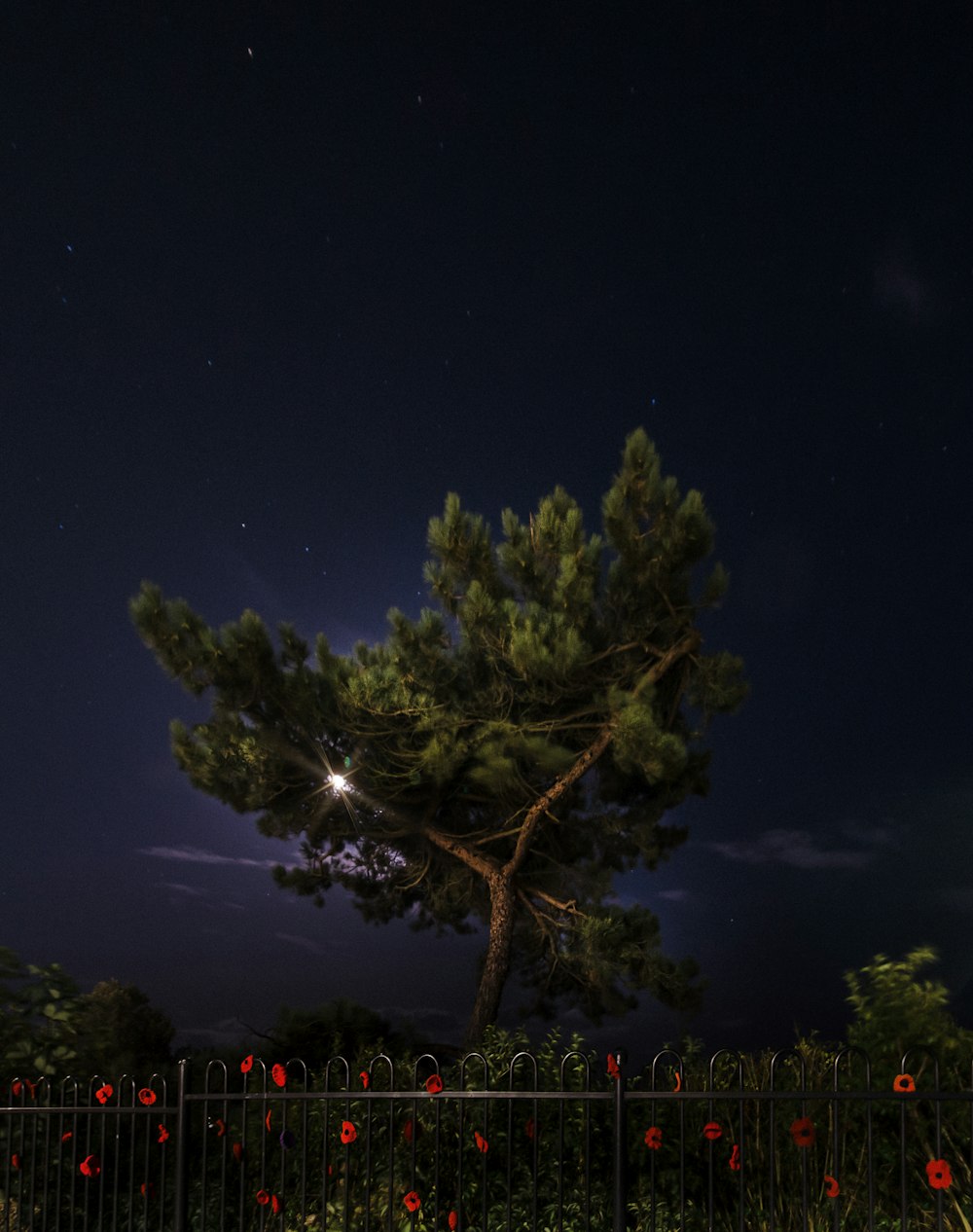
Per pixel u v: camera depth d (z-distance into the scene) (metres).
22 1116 6.96
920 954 6.98
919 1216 6.12
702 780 13.77
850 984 7.11
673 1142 6.80
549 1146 7.04
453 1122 7.26
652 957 12.34
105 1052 8.73
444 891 14.01
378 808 13.55
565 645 11.83
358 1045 11.27
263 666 12.80
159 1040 12.66
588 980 12.69
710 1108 5.46
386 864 14.34
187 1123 6.46
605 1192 6.77
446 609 13.03
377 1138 7.41
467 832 13.86
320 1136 7.69
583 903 13.04
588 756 12.80
